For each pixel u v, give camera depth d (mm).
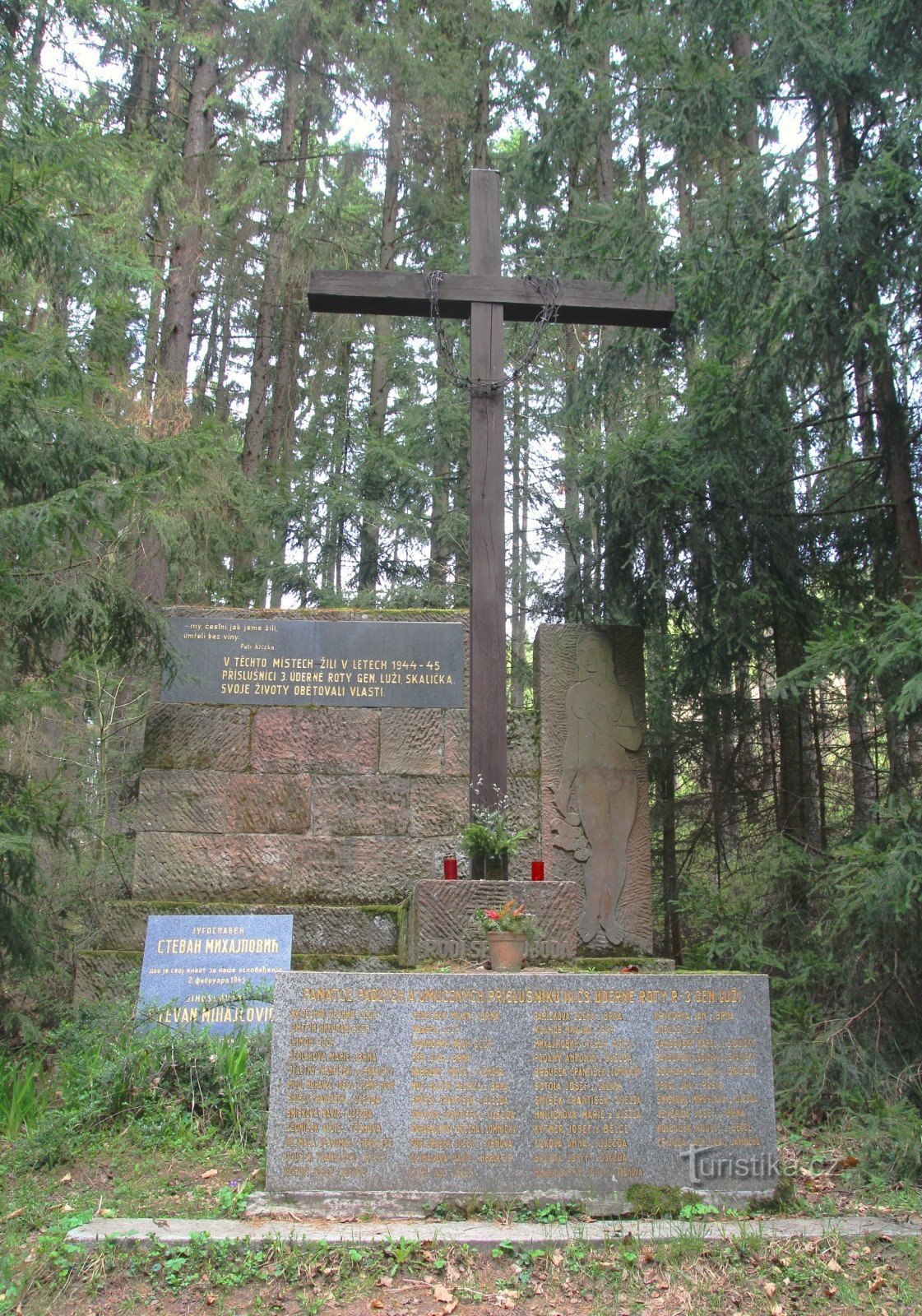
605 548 8867
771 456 8203
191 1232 3963
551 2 13844
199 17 14234
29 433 6559
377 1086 4352
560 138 8945
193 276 14328
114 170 9258
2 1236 4000
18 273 7652
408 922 7367
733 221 7016
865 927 5941
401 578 14352
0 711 6238
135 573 11094
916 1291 3770
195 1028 5793
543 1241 3951
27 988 7082
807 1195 4633
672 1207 4285
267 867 7723
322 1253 3832
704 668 8758
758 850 8859
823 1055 5887
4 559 5953
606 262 8047
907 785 6492
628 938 7828
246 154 13836
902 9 6254
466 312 7238
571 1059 4426
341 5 14586
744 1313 3635
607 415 9555
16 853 5953
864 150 7094
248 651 8078
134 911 7410
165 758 7859
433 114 15242
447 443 14336
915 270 6324
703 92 7203
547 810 8016
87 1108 5117
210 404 16734
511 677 14359
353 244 15453
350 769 7941
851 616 6418
